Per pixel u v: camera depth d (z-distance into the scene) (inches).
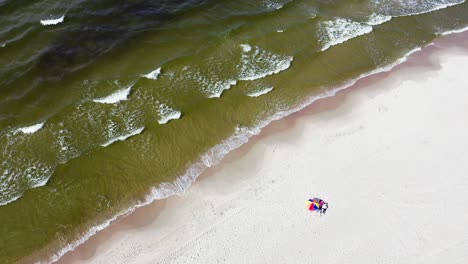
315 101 904.9
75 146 792.9
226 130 839.7
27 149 781.3
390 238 671.1
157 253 657.0
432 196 731.4
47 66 932.0
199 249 659.4
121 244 669.9
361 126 858.1
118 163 773.9
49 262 647.1
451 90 944.9
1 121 822.5
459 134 846.5
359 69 984.3
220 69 955.3
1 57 940.0
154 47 996.6
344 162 786.2
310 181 752.3
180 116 853.8
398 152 805.9
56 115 838.5
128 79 916.0
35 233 676.1
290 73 959.0
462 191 741.3
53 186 735.1
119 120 839.7
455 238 672.4
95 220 697.6
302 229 681.6
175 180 756.0
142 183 748.6
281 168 776.3
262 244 663.1
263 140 825.5
